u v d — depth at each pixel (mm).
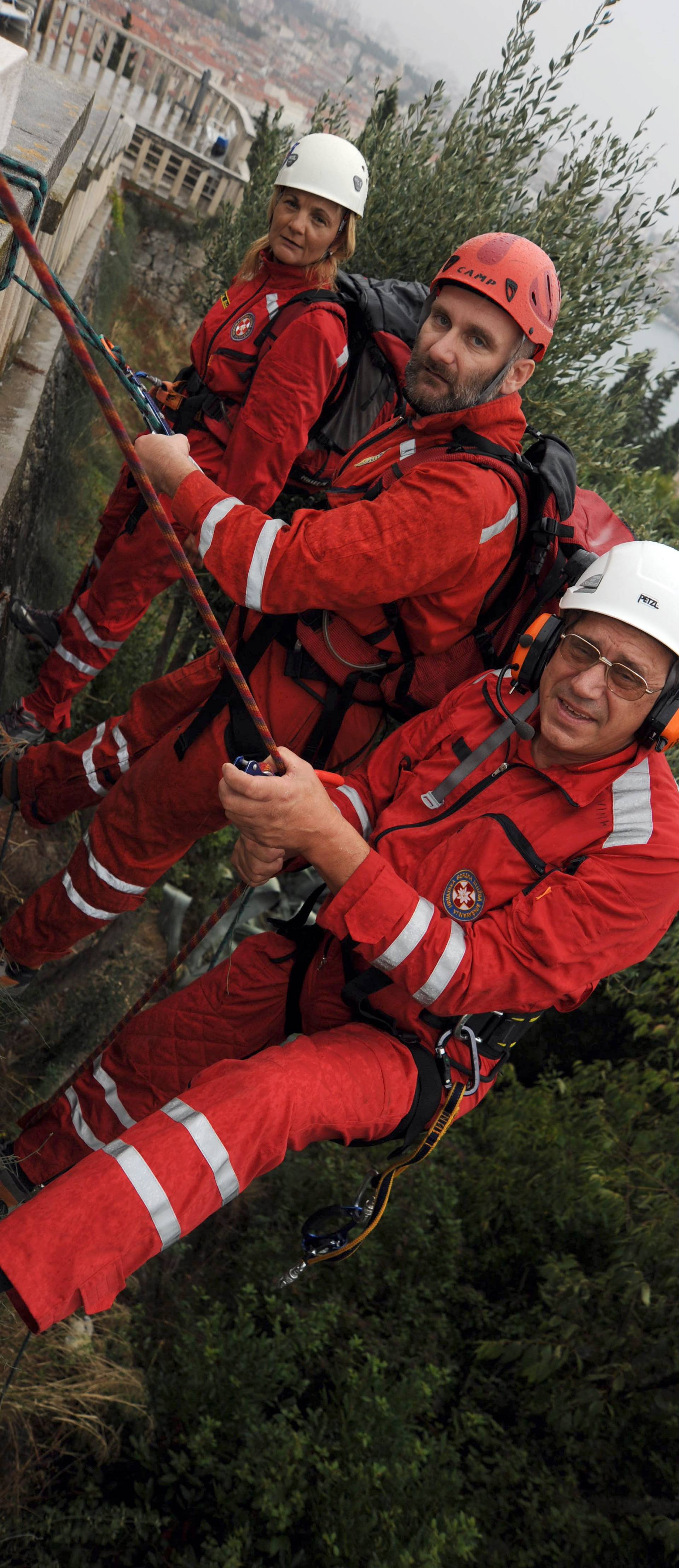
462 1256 6539
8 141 2633
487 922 1740
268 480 2893
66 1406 3924
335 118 4773
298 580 1808
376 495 1933
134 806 2293
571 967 1722
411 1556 4227
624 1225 6246
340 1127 1688
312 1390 5082
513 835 1771
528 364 1895
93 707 5848
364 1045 1797
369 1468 4492
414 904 1700
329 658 2070
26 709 3518
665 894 1741
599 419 4621
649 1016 6504
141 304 12875
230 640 2191
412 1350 5707
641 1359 5688
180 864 6848
